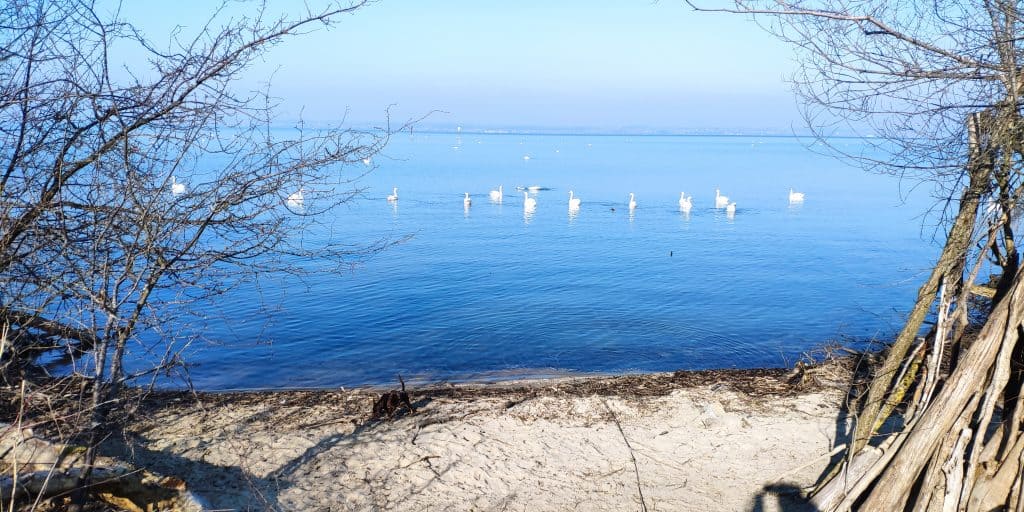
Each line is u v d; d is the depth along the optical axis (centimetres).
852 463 593
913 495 527
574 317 1888
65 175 429
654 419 839
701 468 714
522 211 4738
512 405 898
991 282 827
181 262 472
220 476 677
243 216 462
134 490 573
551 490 668
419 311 1922
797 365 1034
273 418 841
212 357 1439
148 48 432
